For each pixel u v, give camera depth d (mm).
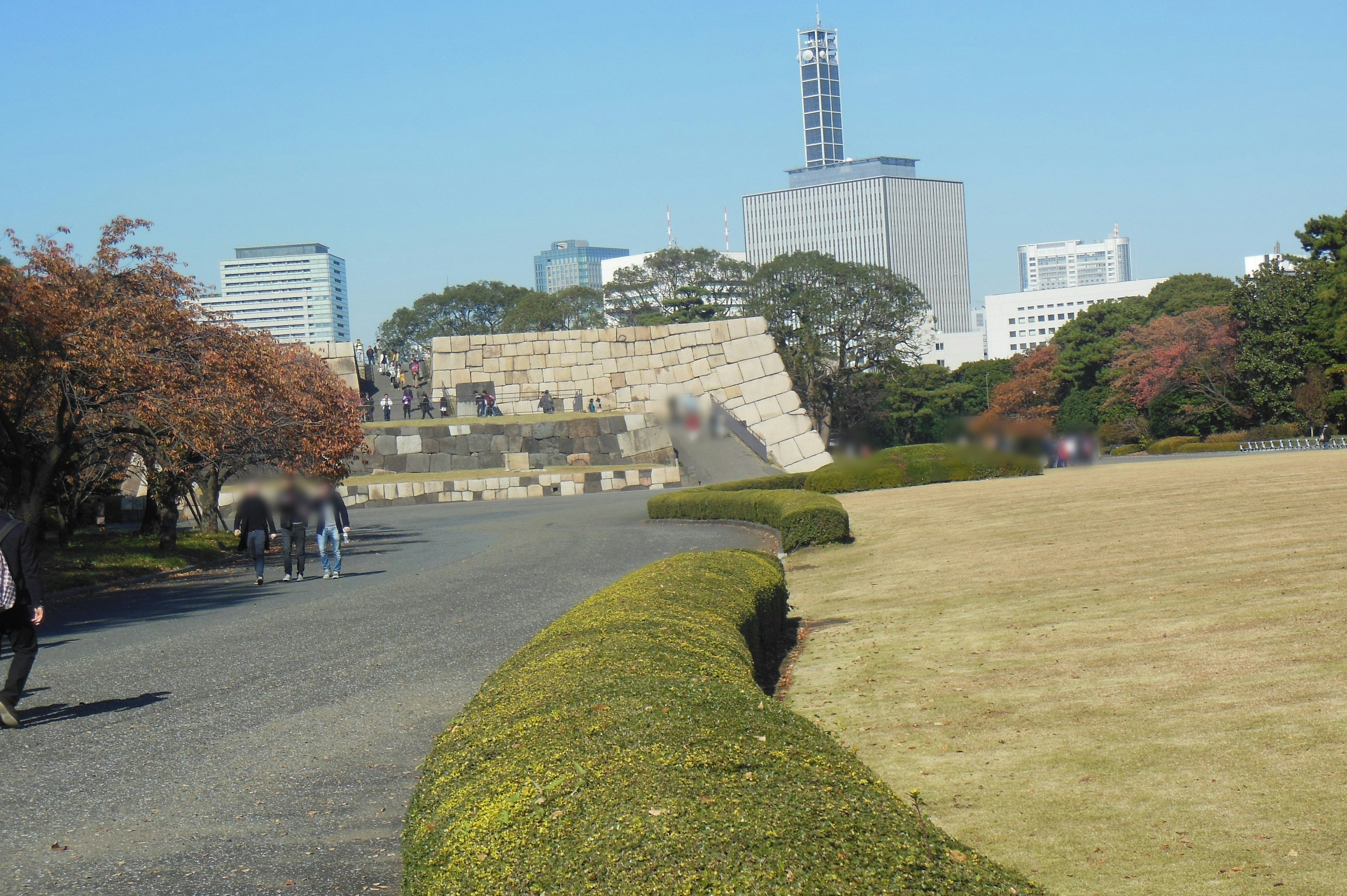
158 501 24484
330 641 11508
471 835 3668
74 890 4789
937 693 8000
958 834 5328
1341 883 4371
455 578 17125
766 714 4785
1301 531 13320
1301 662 7504
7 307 18922
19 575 8062
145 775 6621
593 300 99312
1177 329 67562
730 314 88438
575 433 52250
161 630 13102
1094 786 5746
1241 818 5121
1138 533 15078
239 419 22625
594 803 3633
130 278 21812
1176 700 7043
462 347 59812
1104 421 79438
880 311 75312
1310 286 60938
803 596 14031
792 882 2934
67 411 20906
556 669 6059
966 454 32562
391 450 51281
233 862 5105
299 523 18859
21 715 8422
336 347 60562
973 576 13484
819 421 79188
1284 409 62281
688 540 22219
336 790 6207
